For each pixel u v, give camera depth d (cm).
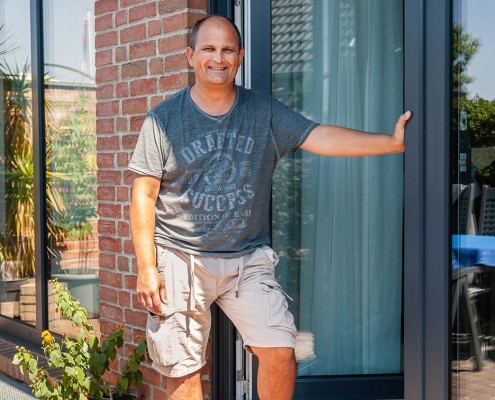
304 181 369
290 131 283
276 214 369
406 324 265
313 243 371
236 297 284
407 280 264
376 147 272
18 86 519
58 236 485
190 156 278
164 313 285
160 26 366
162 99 367
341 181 370
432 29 255
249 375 356
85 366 366
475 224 260
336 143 278
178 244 284
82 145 465
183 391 294
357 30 365
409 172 261
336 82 366
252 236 286
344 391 370
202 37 276
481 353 262
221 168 278
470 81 258
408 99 260
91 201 460
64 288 480
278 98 363
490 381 263
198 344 291
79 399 348
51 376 423
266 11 351
